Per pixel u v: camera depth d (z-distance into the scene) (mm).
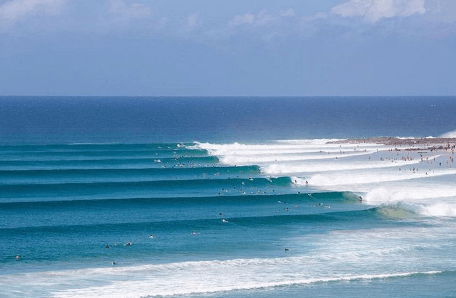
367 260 67375
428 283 60219
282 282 59562
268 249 72125
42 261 66125
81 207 94625
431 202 98188
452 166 136750
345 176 123312
